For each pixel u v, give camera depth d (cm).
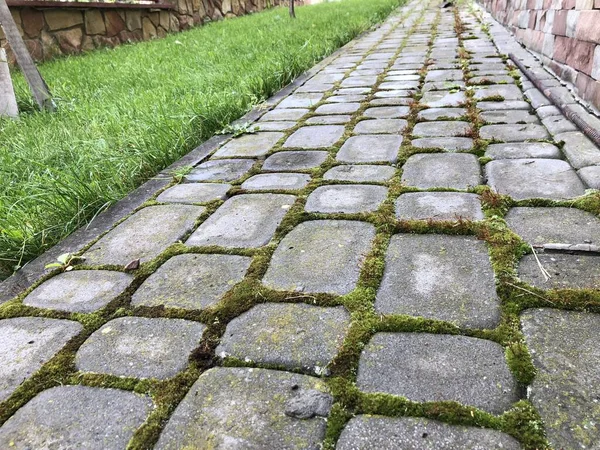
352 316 117
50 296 136
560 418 86
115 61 527
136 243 162
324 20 747
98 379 104
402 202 173
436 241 146
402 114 282
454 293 122
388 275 132
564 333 106
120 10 735
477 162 203
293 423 90
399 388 96
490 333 108
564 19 315
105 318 125
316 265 139
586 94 260
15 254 163
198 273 141
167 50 580
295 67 420
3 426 95
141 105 319
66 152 237
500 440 84
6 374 108
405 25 749
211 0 1041
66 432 92
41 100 351
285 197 186
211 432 90
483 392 93
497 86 325
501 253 136
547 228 148
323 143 245
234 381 101
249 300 126
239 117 307
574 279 123
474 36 565
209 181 210
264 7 1354
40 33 601
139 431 91
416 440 85
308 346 108
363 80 383
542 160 198
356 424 89
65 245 165
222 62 459
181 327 118
